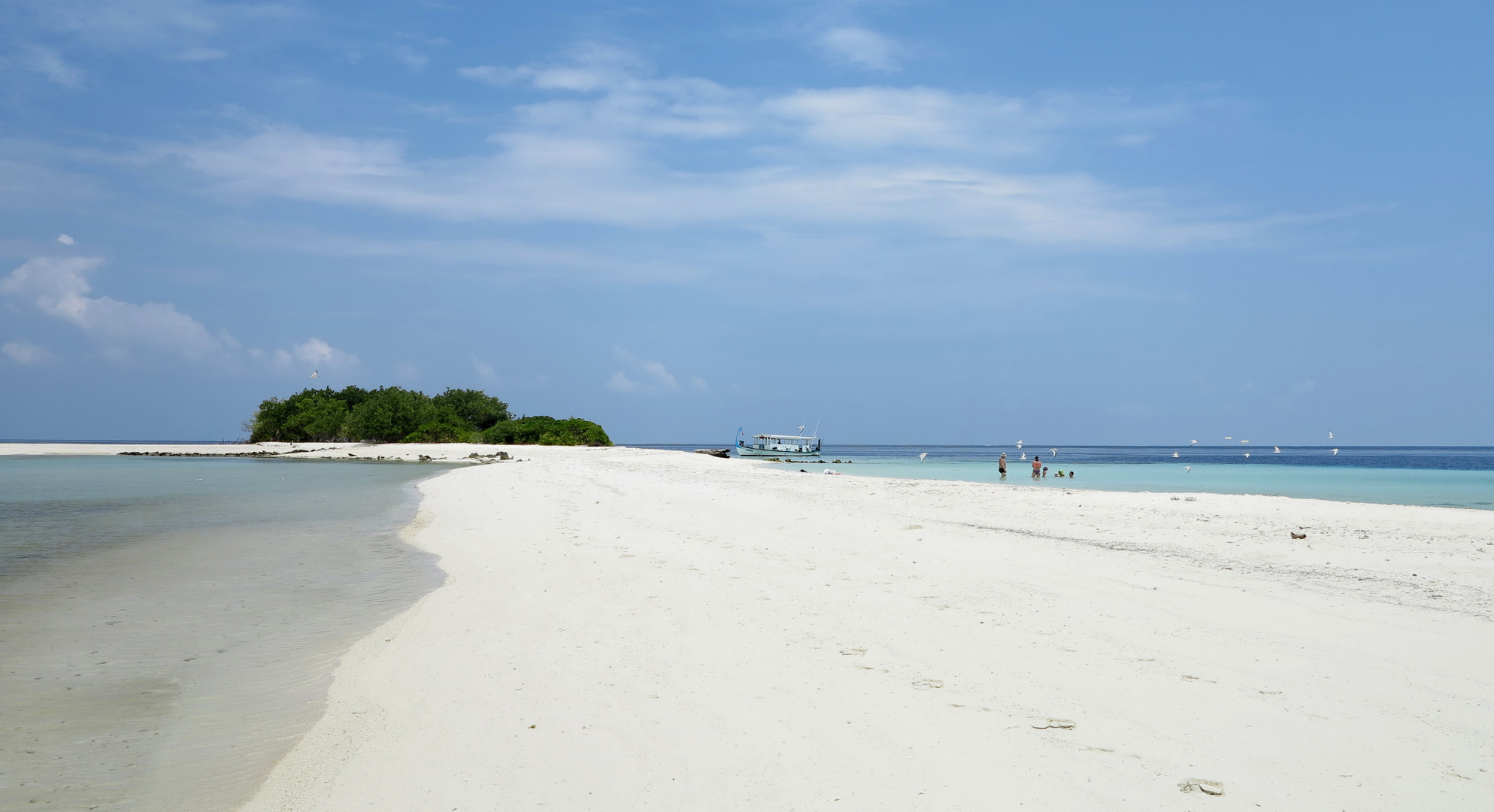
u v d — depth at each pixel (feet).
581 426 358.84
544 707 22.49
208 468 211.20
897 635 28.37
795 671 24.57
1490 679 22.74
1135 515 63.05
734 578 39.32
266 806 17.52
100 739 21.90
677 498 80.84
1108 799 15.87
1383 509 67.72
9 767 20.06
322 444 339.57
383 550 56.65
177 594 41.37
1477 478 163.43
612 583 39.27
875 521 60.34
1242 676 23.29
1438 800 15.71
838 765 17.74
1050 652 25.95
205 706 24.47
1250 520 59.52
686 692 23.00
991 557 43.83
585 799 16.69
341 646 31.01
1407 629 28.19
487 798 17.02
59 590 42.50
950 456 417.08
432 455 284.00
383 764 19.36
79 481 148.36
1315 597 33.55
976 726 19.81
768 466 200.03
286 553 55.57
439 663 27.66
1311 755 17.84
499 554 52.01
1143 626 29.09
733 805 16.08
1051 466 248.32
